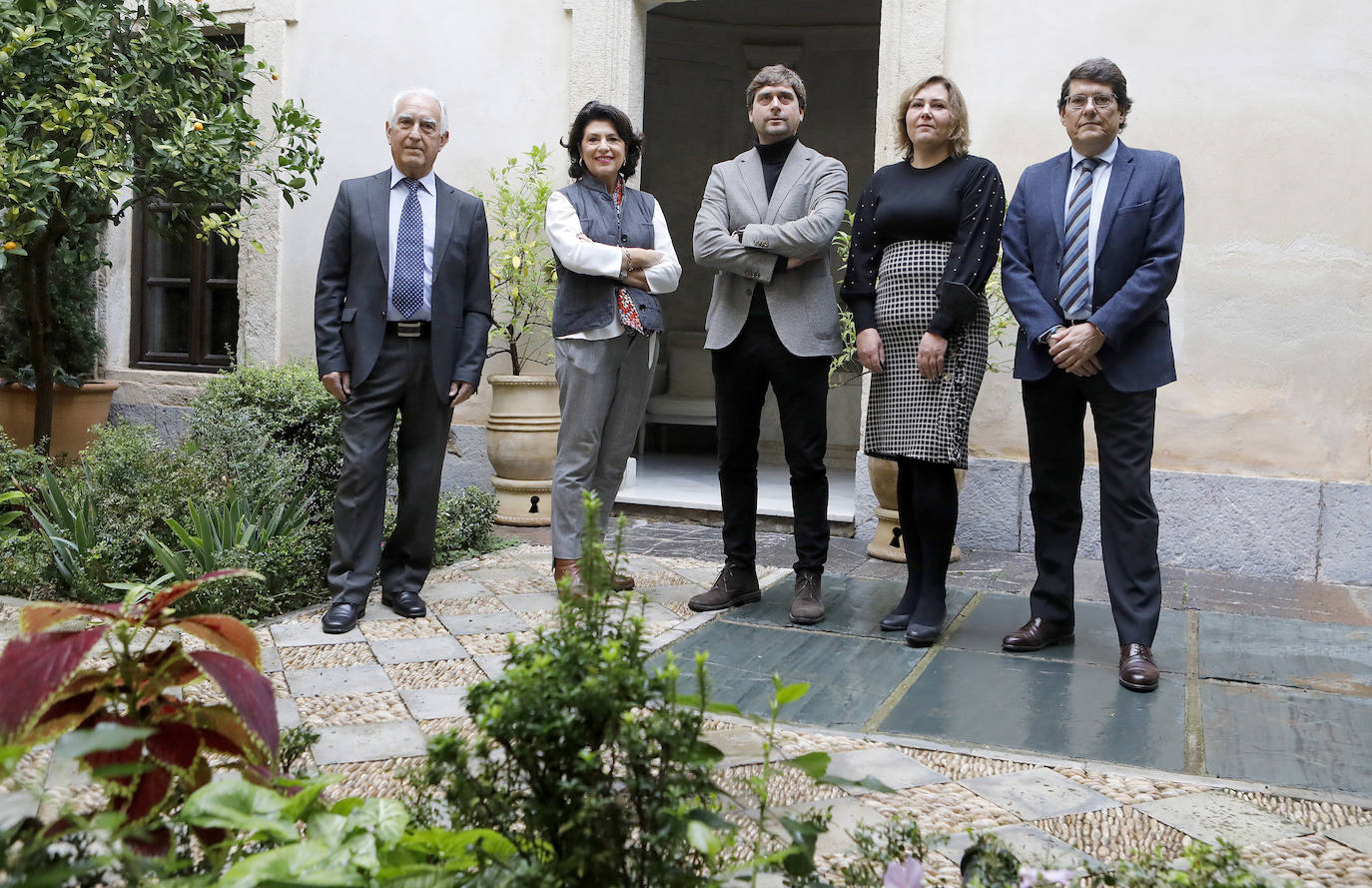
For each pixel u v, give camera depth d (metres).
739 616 4.16
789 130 4.09
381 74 6.89
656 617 4.09
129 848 1.18
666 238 4.44
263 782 1.34
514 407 6.07
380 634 3.83
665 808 1.30
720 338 4.12
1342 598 4.75
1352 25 5.07
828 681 3.38
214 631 1.35
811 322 4.02
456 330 4.12
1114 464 3.50
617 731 1.33
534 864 1.29
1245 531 5.28
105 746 1.08
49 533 4.23
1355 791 2.58
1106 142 3.55
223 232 5.70
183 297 7.69
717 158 10.19
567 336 4.23
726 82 10.16
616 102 6.39
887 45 5.79
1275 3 5.18
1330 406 5.16
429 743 1.41
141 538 4.25
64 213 5.41
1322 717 3.12
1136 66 5.40
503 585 4.58
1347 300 5.12
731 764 2.59
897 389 3.88
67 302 7.03
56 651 1.15
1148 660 3.40
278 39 7.07
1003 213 3.77
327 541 4.58
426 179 4.12
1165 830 2.32
